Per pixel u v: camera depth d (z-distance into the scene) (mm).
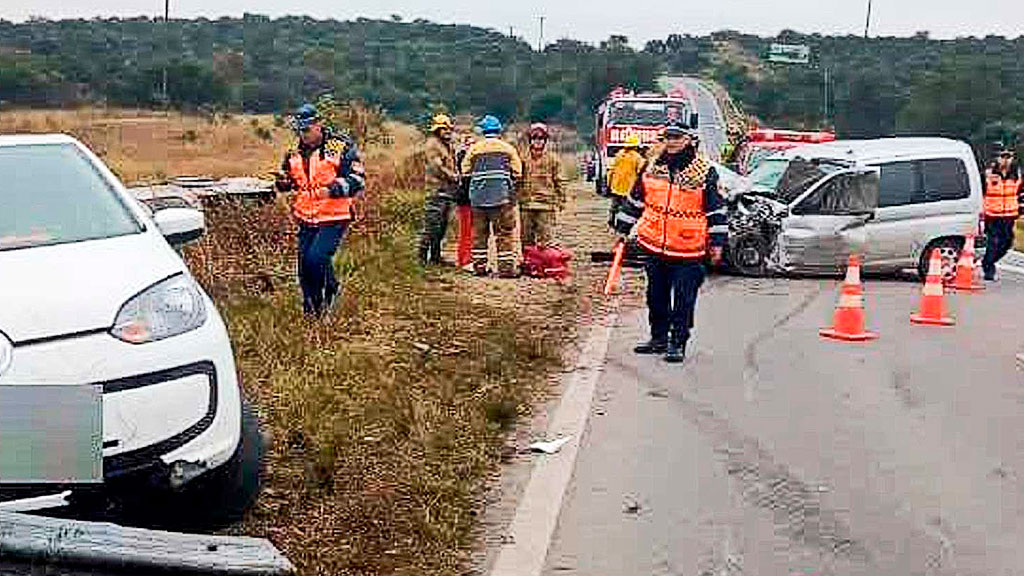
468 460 7449
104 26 71625
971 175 18188
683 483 7320
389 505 6410
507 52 70375
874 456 8031
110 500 5164
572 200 33000
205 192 15219
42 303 5191
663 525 6574
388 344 10383
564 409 9047
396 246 16297
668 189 10938
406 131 41875
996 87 50250
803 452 8078
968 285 17672
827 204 17594
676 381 10203
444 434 7789
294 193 11562
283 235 14305
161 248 6031
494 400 8805
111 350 5156
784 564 6062
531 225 16688
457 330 11328
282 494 6547
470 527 6426
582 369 10555
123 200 6520
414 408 8172
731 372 10672
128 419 5113
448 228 20453
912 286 17656
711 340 12281
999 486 7438
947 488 7363
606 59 66625
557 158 16812
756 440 8352
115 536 4258
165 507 5754
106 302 5309
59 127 47438
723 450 8070
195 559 4160
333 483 6680
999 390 10250
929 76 54875
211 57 64688
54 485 4898
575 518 6641
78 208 6273
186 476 5309
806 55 65375
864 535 6504
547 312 13422
